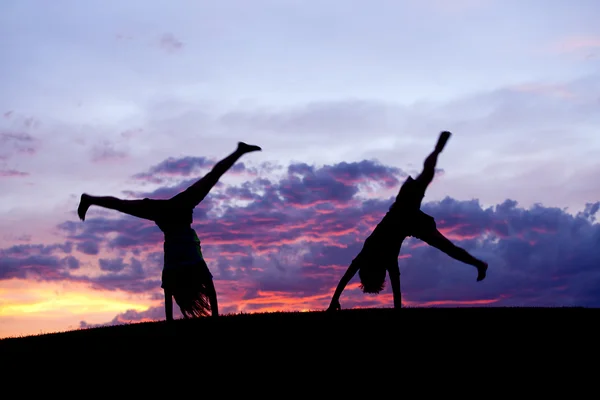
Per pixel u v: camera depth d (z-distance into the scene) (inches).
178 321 529.7
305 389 406.6
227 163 445.1
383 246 466.6
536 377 417.7
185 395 403.2
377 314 541.3
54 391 417.1
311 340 479.2
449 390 402.6
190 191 440.5
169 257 437.7
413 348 462.0
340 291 493.7
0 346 536.4
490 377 418.9
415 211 462.9
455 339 478.0
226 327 510.3
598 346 462.9
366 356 449.7
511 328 502.3
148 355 462.3
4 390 422.6
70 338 535.8
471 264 462.3
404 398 394.0
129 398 402.3
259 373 428.1
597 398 390.3
